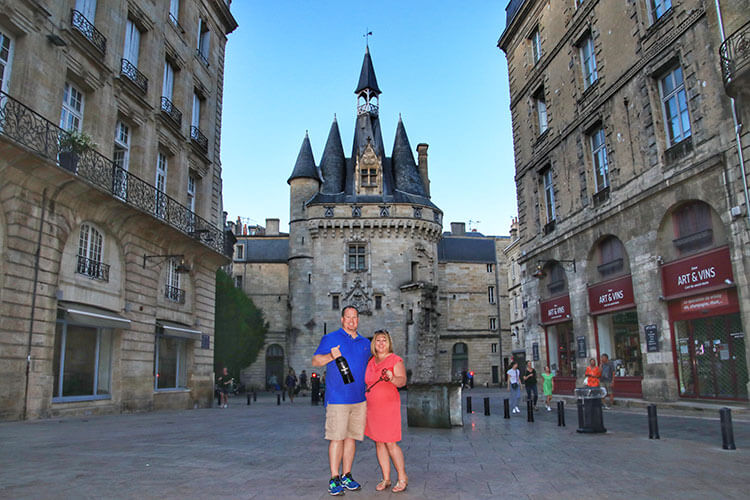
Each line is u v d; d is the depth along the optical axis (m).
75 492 4.47
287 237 54.75
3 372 11.25
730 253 12.34
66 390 13.76
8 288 11.47
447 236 58.47
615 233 16.84
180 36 20.91
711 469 5.96
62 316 13.11
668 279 14.48
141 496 4.37
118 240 15.85
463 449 7.92
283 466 6.04
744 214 11.92
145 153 17.83
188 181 21.27
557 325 21.39
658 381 14.63
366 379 4.98
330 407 4.76
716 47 12.80
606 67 17.44
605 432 9.86
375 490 4.85
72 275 13.80
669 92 14.91
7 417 11.27
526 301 23.62
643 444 8.13
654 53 15.07
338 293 43.81
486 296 56.34
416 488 4.95
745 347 12.05
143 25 18.14
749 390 11.62
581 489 4.91
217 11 24.83
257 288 52.56
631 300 16.11
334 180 47.50
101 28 15.87
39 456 6.46
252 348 44.28
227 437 9.08
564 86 20.25
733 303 12.47
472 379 49.00
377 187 46.75
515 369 17.34
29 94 12.58
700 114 13.30
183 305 20.11
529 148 23.39
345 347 4.93
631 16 16.16
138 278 16.70
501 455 7.23
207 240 21.61
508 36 25.34
